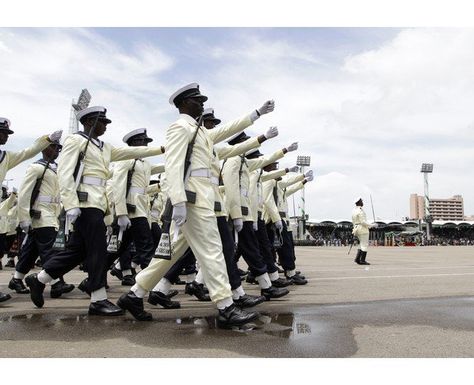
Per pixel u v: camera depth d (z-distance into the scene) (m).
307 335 3.96
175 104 4.67
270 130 5.60
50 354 3.39
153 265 4.57
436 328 4.25
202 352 3.44
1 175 5.72
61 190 4.90
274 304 5.70
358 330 4.16
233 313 4.19
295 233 48.06
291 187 10.00
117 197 7.09
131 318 4.77
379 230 62.53
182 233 4.70
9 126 5.86
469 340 3.81
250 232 6.13
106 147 5.40
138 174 7.58
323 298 6.22
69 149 4.99
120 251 7.57
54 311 5.27
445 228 67.88
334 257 19.66
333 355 3.37
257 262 6.11
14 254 13.38
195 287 6.23
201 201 4.35
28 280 5.32
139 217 7.51
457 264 14.05
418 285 7.79
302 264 14.32
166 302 5.44
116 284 8.87
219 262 4.29
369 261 16.16
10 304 5.89
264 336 3.93
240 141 6.41
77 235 5.21
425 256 20.61
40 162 6.95
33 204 6.83
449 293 6.70
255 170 7.02
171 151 4.23
